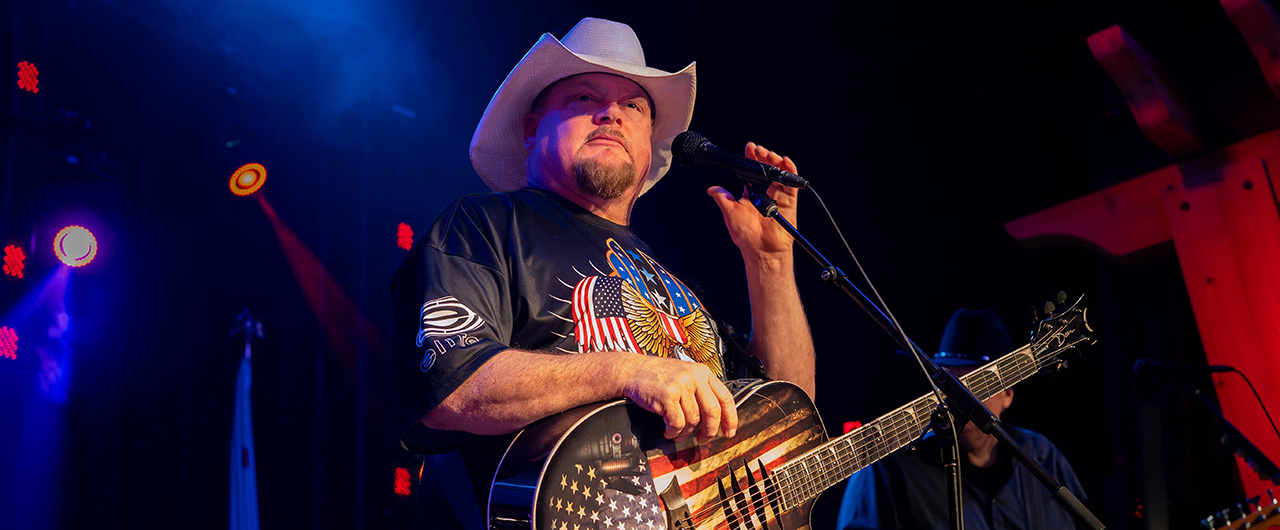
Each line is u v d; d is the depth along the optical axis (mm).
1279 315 3848
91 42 5512
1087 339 2205
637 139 2211
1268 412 3812
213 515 6027
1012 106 6387
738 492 1714
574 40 2355
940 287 6551
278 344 6453
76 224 5316
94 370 5434
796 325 2273
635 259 2049
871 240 6785
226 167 6191
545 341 1784
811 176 6988
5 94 4996
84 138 5414
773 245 2258
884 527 3336
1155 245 4309
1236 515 3820
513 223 1914
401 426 1646
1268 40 3979
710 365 2010
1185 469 4008
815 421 1905
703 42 6707
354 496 6652
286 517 6301
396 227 7145
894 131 6773
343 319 6773
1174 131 4047
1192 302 4070
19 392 5133
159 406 5785
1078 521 1728
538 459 1577
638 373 1587
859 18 6395
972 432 3271
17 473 5098
